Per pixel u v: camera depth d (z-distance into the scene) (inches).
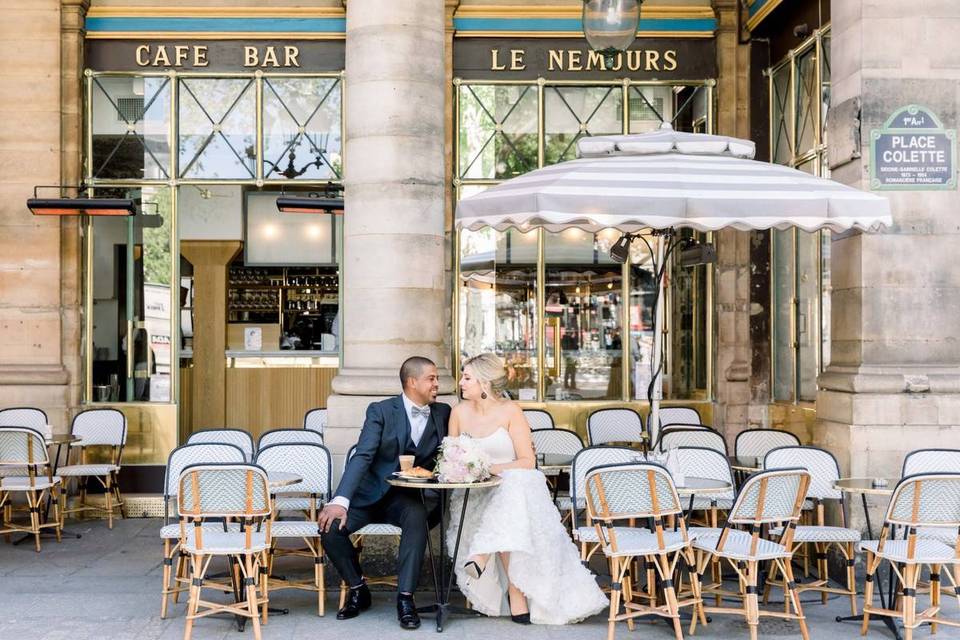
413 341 301.6
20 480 356.8
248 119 423.5
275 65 422.3
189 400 499.5
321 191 438.0
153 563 324.5
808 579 299.3
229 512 236.4
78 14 410.6
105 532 378.6
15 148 407.2
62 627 249.3
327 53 423.5
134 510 411.2
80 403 414.3
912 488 234.2
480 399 265.3
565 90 430.0
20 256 406.9
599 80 428.8
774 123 419.2
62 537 367.6
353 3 306.2
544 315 432.5
